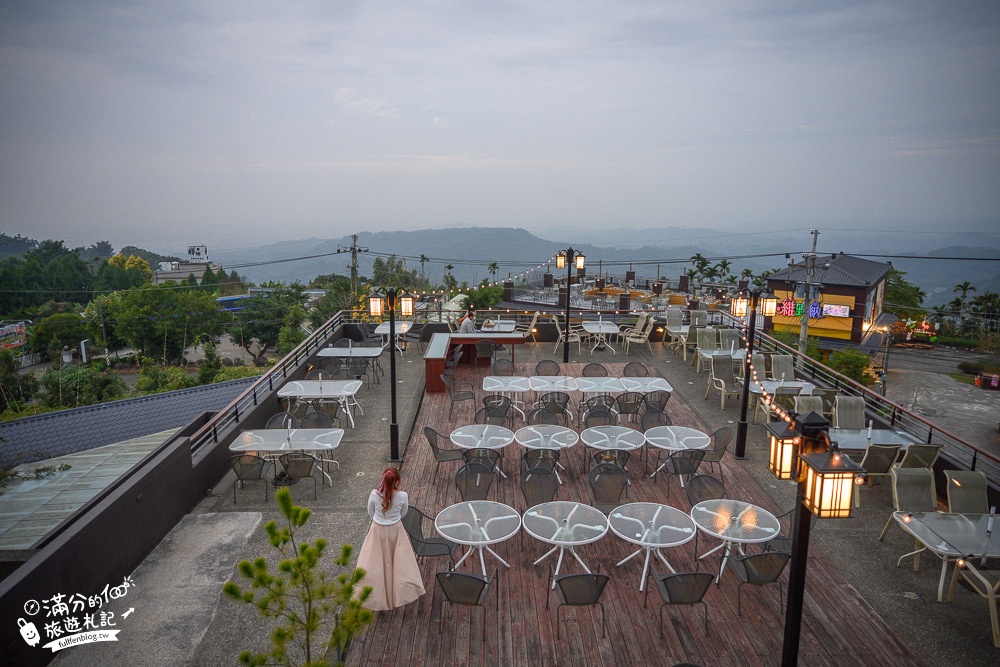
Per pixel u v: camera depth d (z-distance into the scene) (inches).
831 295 1409.9
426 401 461.4
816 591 228.4
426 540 228.4
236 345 2250.2
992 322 1713.8
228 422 362.9
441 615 213.0
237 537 266.7
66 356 1804.9
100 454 430.0
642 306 1117.7
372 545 209.2
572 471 333.4
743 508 242.7
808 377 495.5
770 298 454.6
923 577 240.2
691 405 452.1
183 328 1929.1
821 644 198.8
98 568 217.0
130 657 192.5
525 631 204.8
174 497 275.4
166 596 224.5
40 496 353.7
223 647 198.2
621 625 207.9
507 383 414.9
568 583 189.2
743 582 210.4
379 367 546.0
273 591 138.6
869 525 281.3
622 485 267.9
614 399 402.0
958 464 307.0
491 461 305.4
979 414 1061.1
